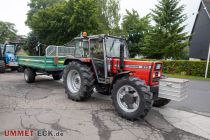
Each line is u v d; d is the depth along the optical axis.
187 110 5.14
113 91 4.48
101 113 4.59
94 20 18.34
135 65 4.59
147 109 4.00
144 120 4.27
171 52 17.73
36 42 22.50
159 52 18.03
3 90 6.67
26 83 8.14
